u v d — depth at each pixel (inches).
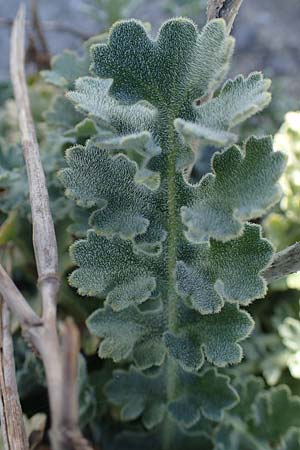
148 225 6.5
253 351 9.9
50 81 9.2
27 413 8.8
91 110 5.9
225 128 5.7
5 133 12.3
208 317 6.9
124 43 6.2
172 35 6.2
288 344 9.4
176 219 6.5
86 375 8.3
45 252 6.7
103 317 7.2
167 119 6.3
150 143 6.1
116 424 8.9
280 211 10.3
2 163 9.9
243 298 6.4
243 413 8.7
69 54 9.4
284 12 18.9
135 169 6.5
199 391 7.7
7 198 9.5
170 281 6.8
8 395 7.0
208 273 6.6
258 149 6.0
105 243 6.6
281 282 9.7
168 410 7.7
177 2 12.9
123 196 6.5
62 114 9.4
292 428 8.2
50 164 9.5
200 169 11.0
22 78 9.2
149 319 7.2
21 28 9.8
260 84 5.8
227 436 8.2
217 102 6.0
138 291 6.7
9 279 5.9
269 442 8.6
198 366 6.9
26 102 8.9
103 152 6.5
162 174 6.4
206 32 6.1
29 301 10.3
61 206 9.0
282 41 18.0
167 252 6.7
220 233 5.9
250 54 17.7
